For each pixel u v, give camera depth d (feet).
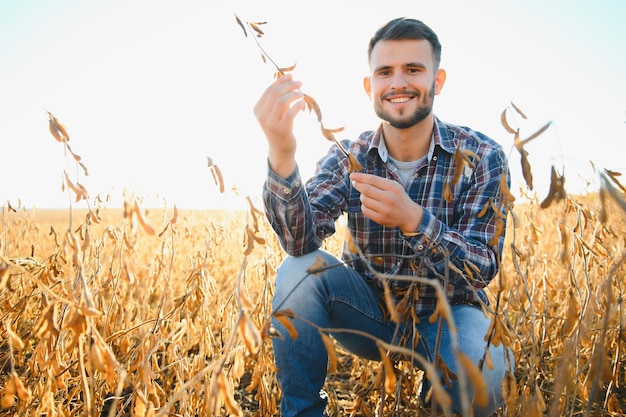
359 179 5.01
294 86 4.81
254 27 4.61
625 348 5.84
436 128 6.92
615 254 6.20
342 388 8.49
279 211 5.72
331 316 6.63
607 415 6.64
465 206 6.46
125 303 9.34
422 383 6.09
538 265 8.95
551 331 8.45
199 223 12.21
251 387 5.94
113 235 6.44
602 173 3.29
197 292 6.26
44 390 5.00
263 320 6.38
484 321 5.98
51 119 3.82
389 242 6.79
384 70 6.50
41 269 6.22
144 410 4.43
